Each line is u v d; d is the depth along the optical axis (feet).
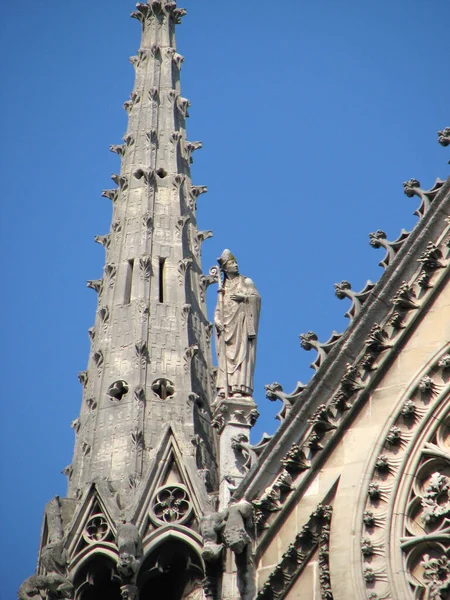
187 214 313.12
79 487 265.54
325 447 245.45
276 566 238.07
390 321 250.78
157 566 247.29
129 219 310.45
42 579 245.45
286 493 244.83
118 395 279.08
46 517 258.16
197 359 286.05
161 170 321.32
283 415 251.60
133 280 297.12
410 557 232.73
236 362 265.13
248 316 270.26
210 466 267.18
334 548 235.20
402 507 236.22
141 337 284.20
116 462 266.16
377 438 242.37
